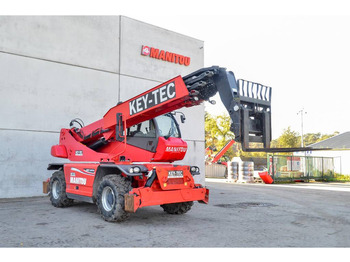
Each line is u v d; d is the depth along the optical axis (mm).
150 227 5715
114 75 12445
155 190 6078
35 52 10453
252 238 4980
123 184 6016
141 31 13461
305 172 21438
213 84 5645
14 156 9836
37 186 10227
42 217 6598
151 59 13742
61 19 11133
